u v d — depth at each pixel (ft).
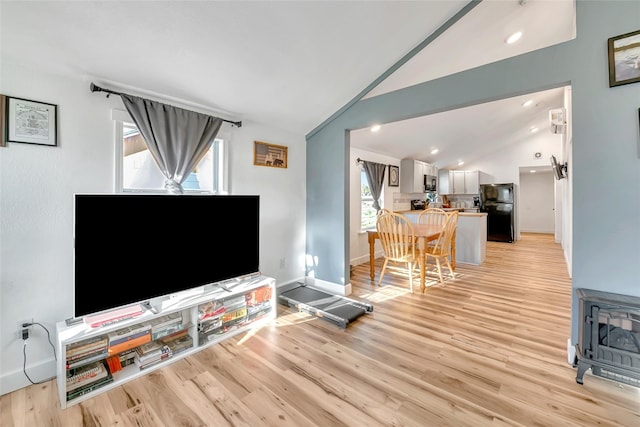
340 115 10.72
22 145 5.74
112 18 5.36
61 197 6.20
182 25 5.87
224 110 9.06
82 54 5.90
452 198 28.14
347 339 7.56
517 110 16.76
